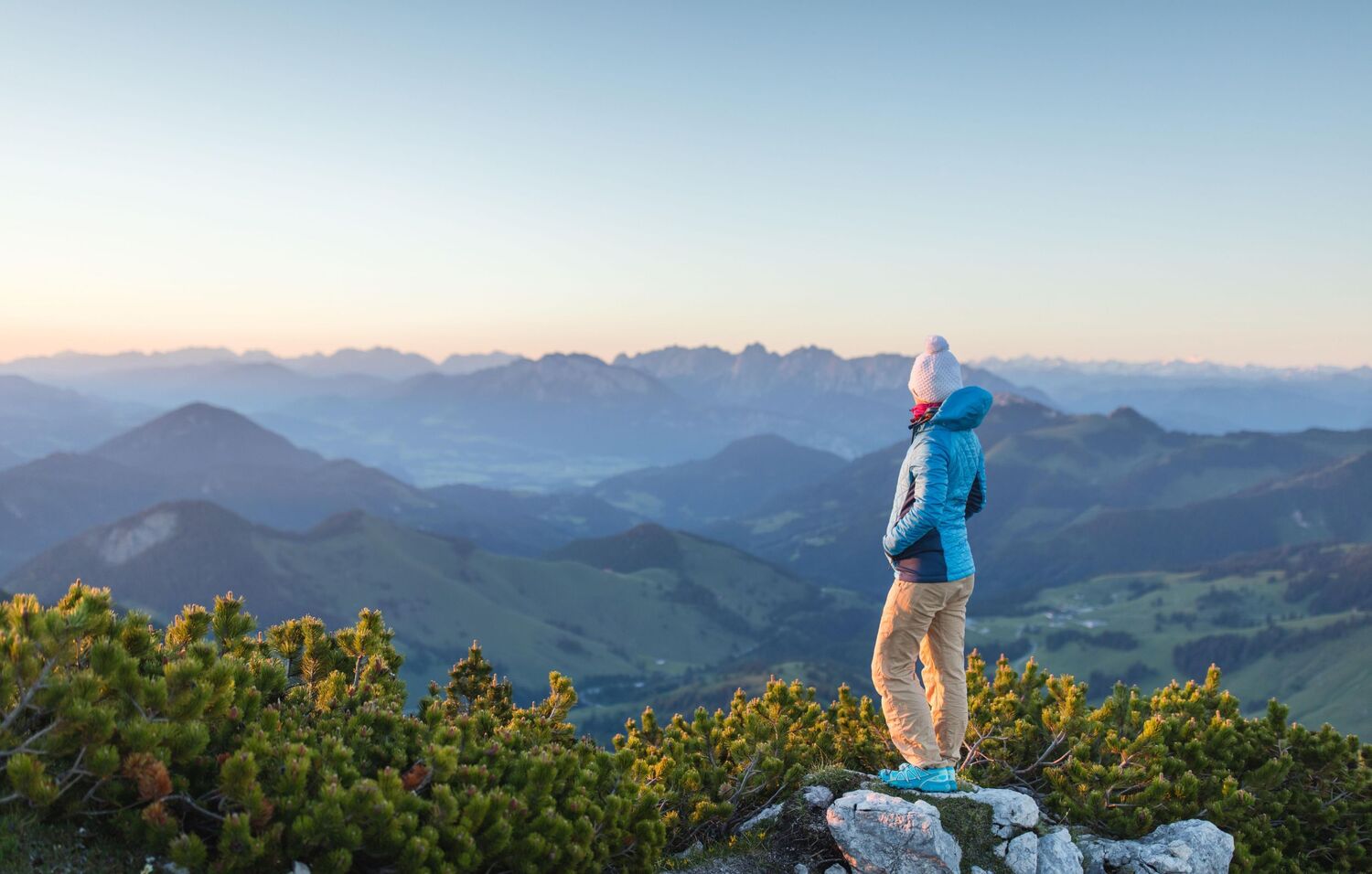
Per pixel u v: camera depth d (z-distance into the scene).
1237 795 7.99
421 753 6.20
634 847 6.34
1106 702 9.38
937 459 6.52
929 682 7.33
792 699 9.10
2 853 4.39
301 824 4.78
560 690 8.32
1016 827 6.95
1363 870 8.37
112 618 5.64
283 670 6.70
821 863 7.03
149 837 4.77
